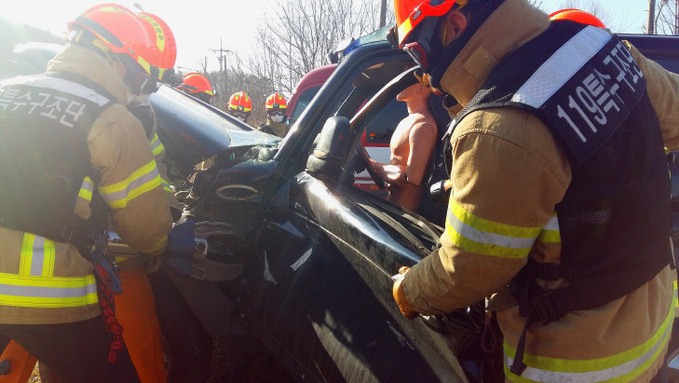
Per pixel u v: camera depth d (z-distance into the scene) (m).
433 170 2.25
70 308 1.59
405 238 1.55
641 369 1.14
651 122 1.14
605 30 1.20
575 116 1.02
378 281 1.56
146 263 2.09
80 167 1.56
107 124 1.59
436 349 1.36
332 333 1.71
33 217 1.53
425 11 1.15
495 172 1.01
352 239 1.70
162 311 2.31
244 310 2.26
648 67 1.33
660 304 1.17
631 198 1.07
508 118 1.01
